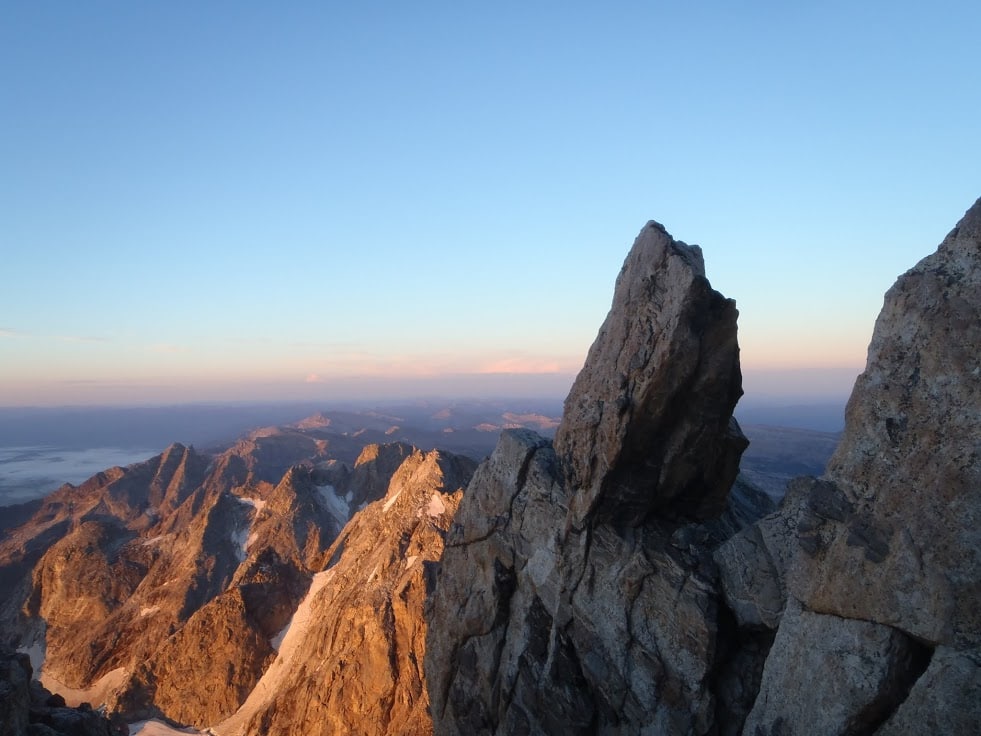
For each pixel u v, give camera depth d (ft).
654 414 80.28
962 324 53.67
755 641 74.23
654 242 83.61
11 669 138.82
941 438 53.11
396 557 333.21
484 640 95.50
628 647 77.82
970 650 47.06
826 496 60.13
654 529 85.81
